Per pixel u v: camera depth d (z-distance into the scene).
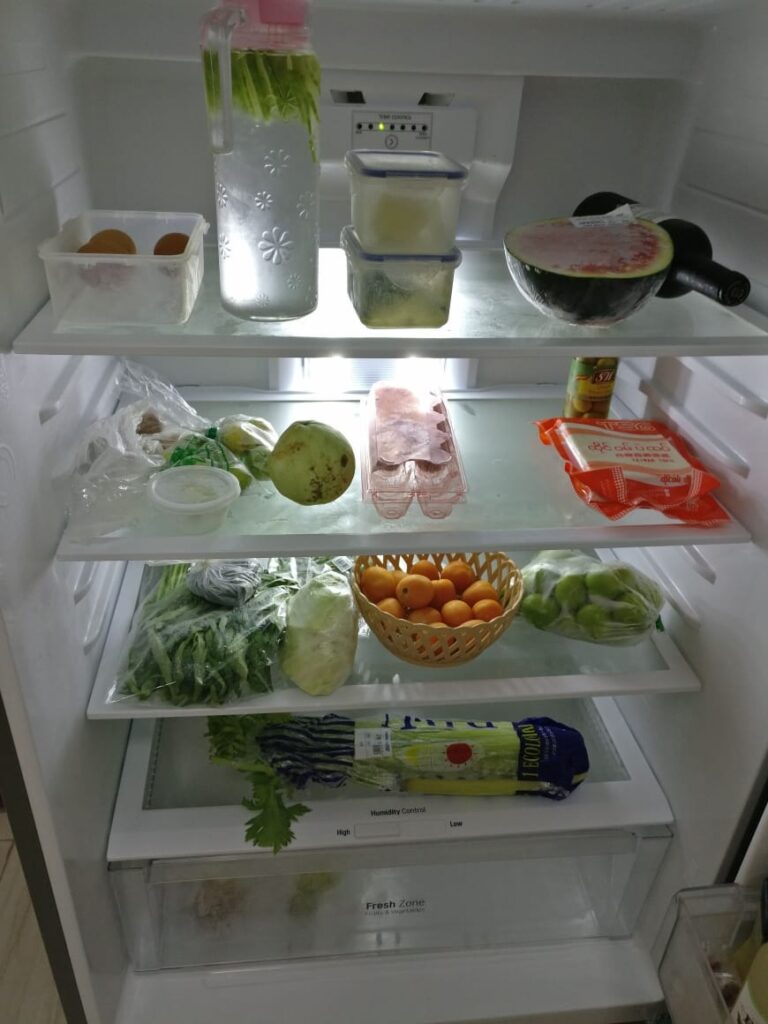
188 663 1.11
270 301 0.89
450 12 1.01
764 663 1.02
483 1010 1.23
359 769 1.19
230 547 0.98
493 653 1.26
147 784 1.24
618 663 1.24
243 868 1.16
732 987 1.06
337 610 1.15
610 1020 1.26
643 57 1.10
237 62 0.77
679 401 1.23
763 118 0.98
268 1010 1.22
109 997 1.17
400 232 0.85
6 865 1.46
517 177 1.25
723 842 1.11
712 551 1.16
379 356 0.87
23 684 0.85
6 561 0.81
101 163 1.16
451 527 1.05
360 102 1.10
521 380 1.45
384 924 1.32
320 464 1.00
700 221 1.15
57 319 0.86
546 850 1.21
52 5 0.95
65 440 1.04
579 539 1.02
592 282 0.85
